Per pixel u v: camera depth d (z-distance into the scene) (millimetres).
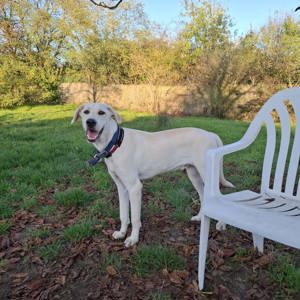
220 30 17422
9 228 3119
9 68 15602
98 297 2160
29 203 3617
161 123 9219
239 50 13086
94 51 17500
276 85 12570
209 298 2119
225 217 1917
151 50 14961
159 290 2205
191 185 4219
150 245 2746
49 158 5574
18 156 5555
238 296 2129
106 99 17625
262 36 13875
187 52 15977
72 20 18172
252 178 4410
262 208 2012
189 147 2979
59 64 18922
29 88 16438
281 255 2570
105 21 18359
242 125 9617
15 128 9148
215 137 3021
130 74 16281
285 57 12734
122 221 2934
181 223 3195
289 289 2162
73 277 2373
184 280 2299
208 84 13250
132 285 2273
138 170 2840
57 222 3246
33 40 17766
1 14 16844
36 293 2207
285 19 13961
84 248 2729
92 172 4754
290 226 1687
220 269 2410
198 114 13859
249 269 2412
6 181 4336
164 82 14664
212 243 2758
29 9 17594
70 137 7531
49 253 2658
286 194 2299
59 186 4266
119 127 2824
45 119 11312
